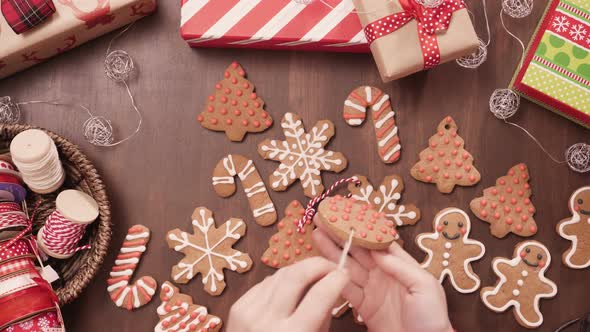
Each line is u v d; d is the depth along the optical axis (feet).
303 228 2.63
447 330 2.25
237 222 2.65
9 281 2.39
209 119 2.67
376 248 2.32
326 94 2.69
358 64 2.69
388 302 2.44
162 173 2.68
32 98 2.70
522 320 2.62
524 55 2.67
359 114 2.67
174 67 2.70
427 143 2.68
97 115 2.69
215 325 2.62
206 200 2.68
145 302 2.64
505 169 2.68
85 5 2.55
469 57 2.65
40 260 2.52
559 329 2.61
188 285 2.65
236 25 2.61
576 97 2.57
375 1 2.45
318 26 2.60
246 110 2.67
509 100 2.62
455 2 2.46
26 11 2.49
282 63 2.70
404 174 2.68
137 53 2.70
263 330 1.97
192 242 2.64
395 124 2.68
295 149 2.66
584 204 2.64
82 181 2.60
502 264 2.64
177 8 2.70
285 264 2.62
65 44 2.65
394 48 2.46
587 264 2.63
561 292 2.64
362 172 2.68
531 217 2.65
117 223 2.67
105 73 2.70
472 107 2.69
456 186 2.67
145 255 2.67
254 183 2.66
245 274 2.65
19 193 2.56
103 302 2.65
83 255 2.61
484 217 2.64
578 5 2.57
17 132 2.50
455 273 2.63
